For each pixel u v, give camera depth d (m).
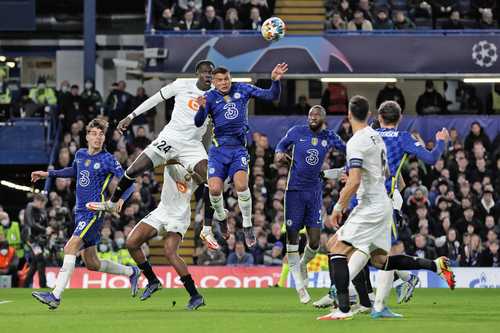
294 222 31.66
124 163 56.03
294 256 31.69
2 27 63.47
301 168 31.50
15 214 68.12
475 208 52.53
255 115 62.56
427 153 23.61
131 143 59.31
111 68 72.88
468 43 58.53
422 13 61.91
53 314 25.69
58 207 51.41
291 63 58.78
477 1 63.19
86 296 37.41
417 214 50.94
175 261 27.73
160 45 58.94
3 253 49.56
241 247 49.78
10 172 67.88
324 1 64.06
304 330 19.98
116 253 49.12
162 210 28.14
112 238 50.84
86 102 59.91
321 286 47.94
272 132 59.91
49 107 60.84
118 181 28.45
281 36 29.22
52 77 75.12
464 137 59.53
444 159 55.91
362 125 22.02
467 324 21.86
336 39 58.91
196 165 28.20
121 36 72.94
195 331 19.92
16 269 49.94
